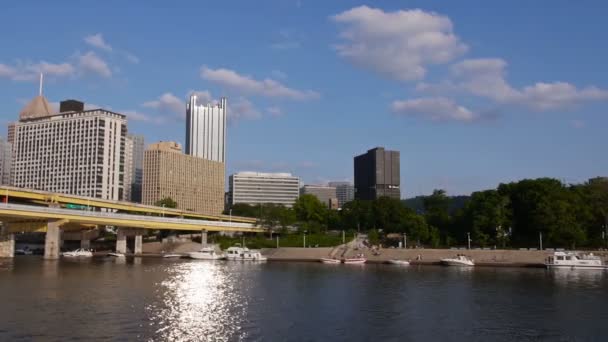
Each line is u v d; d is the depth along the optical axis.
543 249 178.62
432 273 131.62
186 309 73.50
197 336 57.78
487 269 145.12
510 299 84.94
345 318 68.38
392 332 60.88
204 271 134.50
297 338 57.56
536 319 68.56
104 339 55.75
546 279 115.81
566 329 63.00
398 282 109.31
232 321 65.75
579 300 84.12
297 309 74.69
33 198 199.12
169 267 146.75
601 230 189.00
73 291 88.62
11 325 60.88
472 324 65.38
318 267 153.75
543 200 182.12
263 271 136.75
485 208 190.00
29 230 181.12
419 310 74.50
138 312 70.25
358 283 107.19
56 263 155.25
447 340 57.56
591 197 193.88
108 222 187.00
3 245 185.38
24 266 140.38
